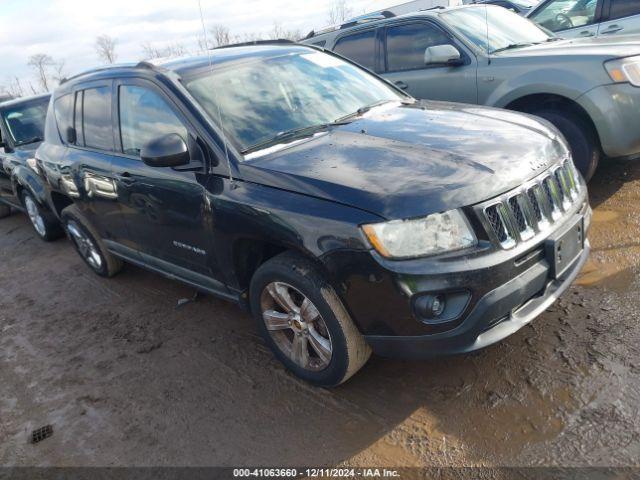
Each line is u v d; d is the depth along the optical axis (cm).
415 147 274
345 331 257
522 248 242
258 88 339
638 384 249
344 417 268
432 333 235
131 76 356
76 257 576
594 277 345
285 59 376
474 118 321
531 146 273
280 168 272
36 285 519
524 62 466
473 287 228
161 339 374
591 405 244
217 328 374
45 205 582
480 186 237
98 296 464
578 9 714
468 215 232
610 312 305
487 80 490
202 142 300
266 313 296
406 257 228
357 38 616
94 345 383
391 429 254
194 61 354
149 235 367
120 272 495
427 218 227
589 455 220
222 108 314
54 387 340
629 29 660
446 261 227
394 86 414
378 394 279
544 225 257
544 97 464
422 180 240
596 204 455
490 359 288
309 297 262
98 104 393
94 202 411
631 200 447
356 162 266
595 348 279
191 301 421
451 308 232
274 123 319
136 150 356
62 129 449
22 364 376
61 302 468
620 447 220
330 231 239
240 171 283
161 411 298
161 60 375
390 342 246
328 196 246
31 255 616
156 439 277
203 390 309
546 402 251
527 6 1081
